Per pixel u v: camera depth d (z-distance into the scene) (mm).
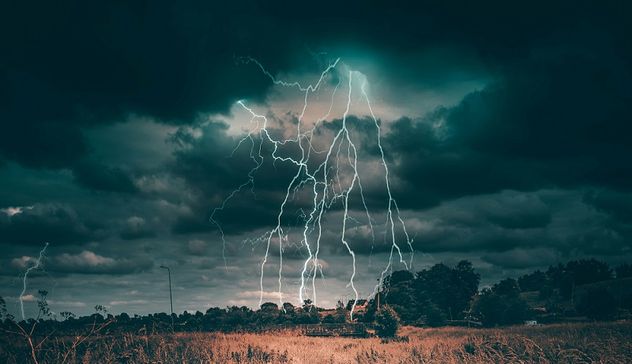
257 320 82500
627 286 118625
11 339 33625
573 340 37406
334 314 88688
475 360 31750
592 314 88250
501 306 88062
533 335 49594
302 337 57219
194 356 35500
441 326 86000
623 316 86438
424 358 34406
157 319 75250
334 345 45656
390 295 94500
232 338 46250
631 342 34125
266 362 35375
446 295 96062
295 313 86625
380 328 64312
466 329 73250
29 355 31750
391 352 38281
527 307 90938
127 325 64438
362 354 37344
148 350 36656
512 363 30203
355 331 65188
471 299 98938
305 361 35312
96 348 34625
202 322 79125
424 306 91312
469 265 103000
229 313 85375
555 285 132125
